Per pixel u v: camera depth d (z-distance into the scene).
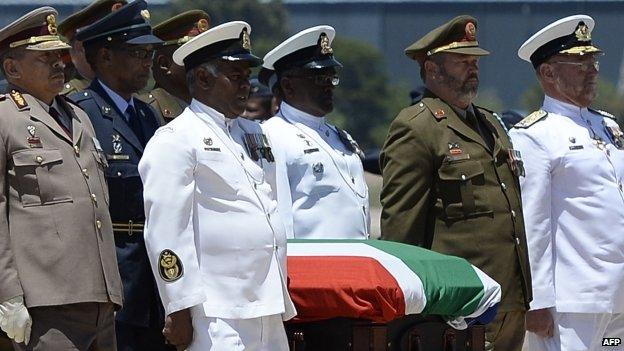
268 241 22.62
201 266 22.34
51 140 22.66
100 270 22.62
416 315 24.11
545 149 28.14
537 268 27.97
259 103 35.81
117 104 25.73
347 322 23.38
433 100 27.80
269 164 23.77
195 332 22.25
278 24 194.00
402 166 27.20
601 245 27.98
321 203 27.36
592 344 28.23
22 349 22.16
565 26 28.78
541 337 28.61
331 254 23.94
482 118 28.22
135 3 25.89
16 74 23.06
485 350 25.86
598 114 29.53
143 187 23.00
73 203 22.50
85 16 27.97
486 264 27.02
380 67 192.88
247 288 22.36
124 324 24.94
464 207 27.09
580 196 28.16
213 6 185.50
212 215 22.45
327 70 28.00
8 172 22.28
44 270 22.11
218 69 23.12
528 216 27.97
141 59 25.77
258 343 22.50
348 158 28.16
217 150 22.69
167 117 27.84
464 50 27.56
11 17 174.25
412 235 27.09
